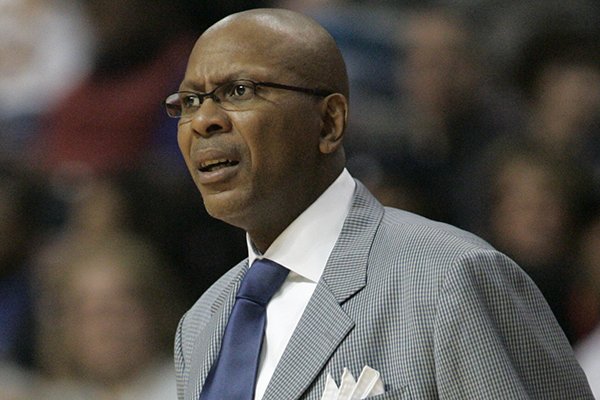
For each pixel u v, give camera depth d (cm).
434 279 802
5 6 2266
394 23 1994
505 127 1900
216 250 1758
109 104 2064
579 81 1873
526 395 780
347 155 1833
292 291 853
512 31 1970
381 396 781
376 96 1922
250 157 833
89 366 1537
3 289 1861
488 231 1664
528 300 820
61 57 2267
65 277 1559
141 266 1557
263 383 833
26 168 2006
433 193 1780
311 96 848
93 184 1912
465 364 783
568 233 1620
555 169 1628
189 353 916
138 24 2097
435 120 1892
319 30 866
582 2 2012
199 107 848
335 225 862
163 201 1808
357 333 806
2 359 1780
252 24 852
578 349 1559
